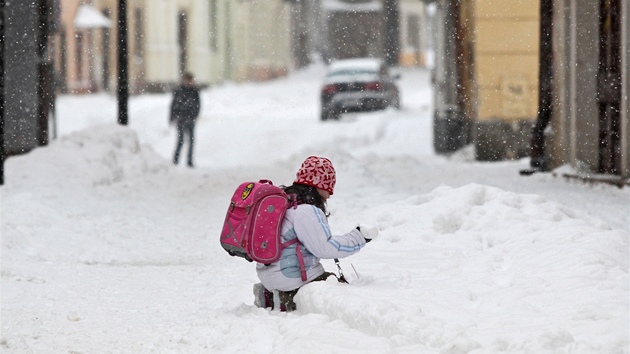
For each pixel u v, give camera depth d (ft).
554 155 147.13
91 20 361.71
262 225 54.19
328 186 55.88
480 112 183.21
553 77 147.23
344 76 288.10
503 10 182.60
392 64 648.79
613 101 131.85
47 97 143.74
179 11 422.00
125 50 146.30
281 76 602.03
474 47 183.42
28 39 140.67
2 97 110.63
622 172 124.88
